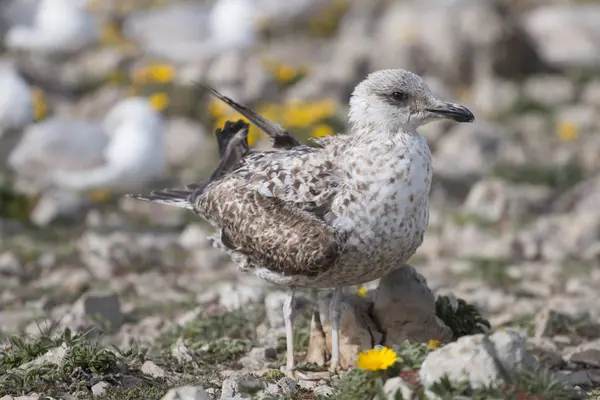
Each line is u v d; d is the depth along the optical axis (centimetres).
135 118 1927
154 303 1363
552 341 1159
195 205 1091
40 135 1950
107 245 1550
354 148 974
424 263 1590
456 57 2802
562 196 1958
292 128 2016
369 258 967
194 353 1059
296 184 986
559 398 811
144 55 2739
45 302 1344
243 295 1276
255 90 2380
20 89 2122
